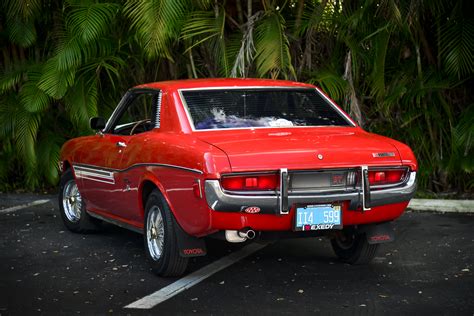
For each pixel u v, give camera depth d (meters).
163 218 6.00
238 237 5.62
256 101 6.41
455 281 5.96
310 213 5.55
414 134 10.76
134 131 7.28
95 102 10.98
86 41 10.30
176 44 11.48
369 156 5.71
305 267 6.47
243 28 10.80
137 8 9.73
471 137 10.06
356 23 10.20
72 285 5.93
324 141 5.79
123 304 5.38
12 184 12.15
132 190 6.52
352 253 6.50
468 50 10.07
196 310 5.20
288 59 9.88
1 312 5.20
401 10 10.04
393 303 5.33
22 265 6.66
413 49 11.03
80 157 7.71
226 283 5.93
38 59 12.16
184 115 6.12
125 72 11.80
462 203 9.48
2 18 12.05
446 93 10.97
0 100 11.73
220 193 5.34
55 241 7.73
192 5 10.48
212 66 11.27
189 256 5.88
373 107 11.21
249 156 5.41
